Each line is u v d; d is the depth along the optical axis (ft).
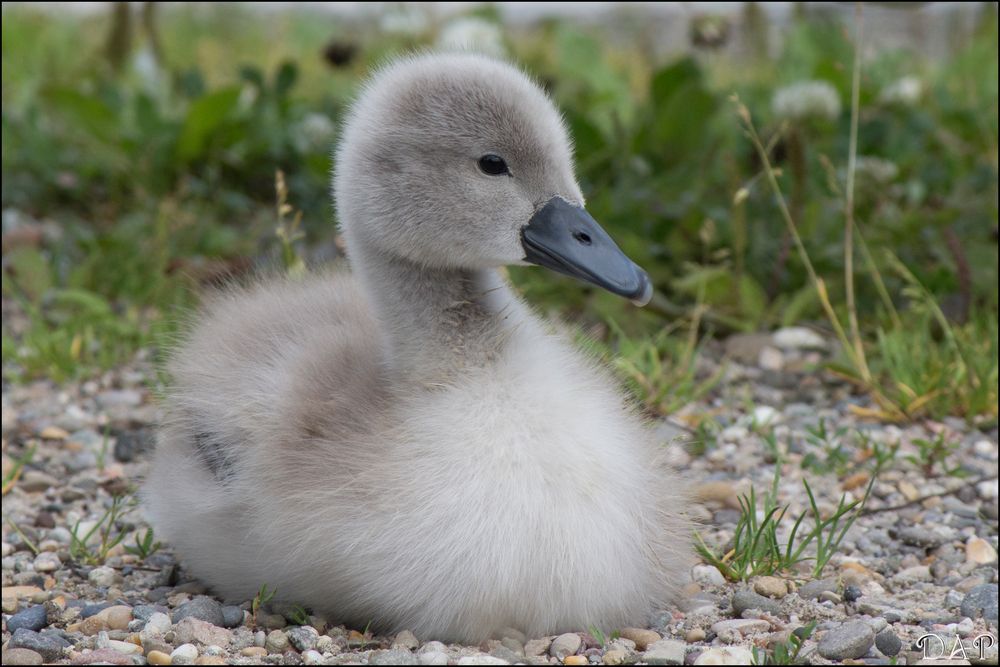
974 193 48.67
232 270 43.34
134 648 25.52
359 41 79.66
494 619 25.03
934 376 39.73
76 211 57.98
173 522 28.63
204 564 28.37
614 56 78.95
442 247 26.94
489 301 27.22
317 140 57.62
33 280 48.42
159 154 56.90
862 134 51.93
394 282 27.20
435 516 24.68
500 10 81.61
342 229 28.14
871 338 44.52
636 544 25.80
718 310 45.37
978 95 61.77
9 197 56.80
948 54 73.67
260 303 30.55
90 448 38.22
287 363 27.81
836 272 46.09
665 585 27.27
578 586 24.85
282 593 27.22
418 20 72.74
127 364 44.42
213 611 26.89
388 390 26.58
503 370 25.68
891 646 25.30
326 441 25.82
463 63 27.71
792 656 24.47
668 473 28.45
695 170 49.83
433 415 25.41
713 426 38.60
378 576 25.16
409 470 25.02
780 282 46.62
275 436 26.43
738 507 33.65
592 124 51.88
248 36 87.66
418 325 26.86
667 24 86.74
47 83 59.06
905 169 51.03
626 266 26.25
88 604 28.02
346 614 26.76
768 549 29.37
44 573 30.22
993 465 36.27
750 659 24.22
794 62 64.03
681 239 46.85
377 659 23.94
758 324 45.55
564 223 26.76
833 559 30.53
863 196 49.21
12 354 43.88
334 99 61.26
